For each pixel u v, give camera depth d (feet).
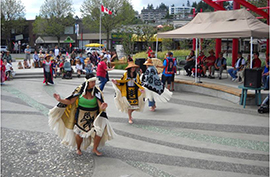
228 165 17.61
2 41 233.14
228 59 72.23
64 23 202.18
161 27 115.44
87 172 16.66
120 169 17.02
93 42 216.33
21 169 17.11
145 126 25.81
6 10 196.13
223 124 26.32
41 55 83.20
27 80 58.70
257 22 40.91
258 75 31.68
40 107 33.32
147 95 28.58
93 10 160.15
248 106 33.47
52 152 19.71
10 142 21.65
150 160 18.35
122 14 161.99
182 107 33.45
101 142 18.95
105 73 42.52
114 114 30.12
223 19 44.19
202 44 83.92
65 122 18.13
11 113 30.37
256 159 18.53
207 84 42.27
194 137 22.81
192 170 16.89
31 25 236.02
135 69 25.70
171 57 42.04
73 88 47.93
